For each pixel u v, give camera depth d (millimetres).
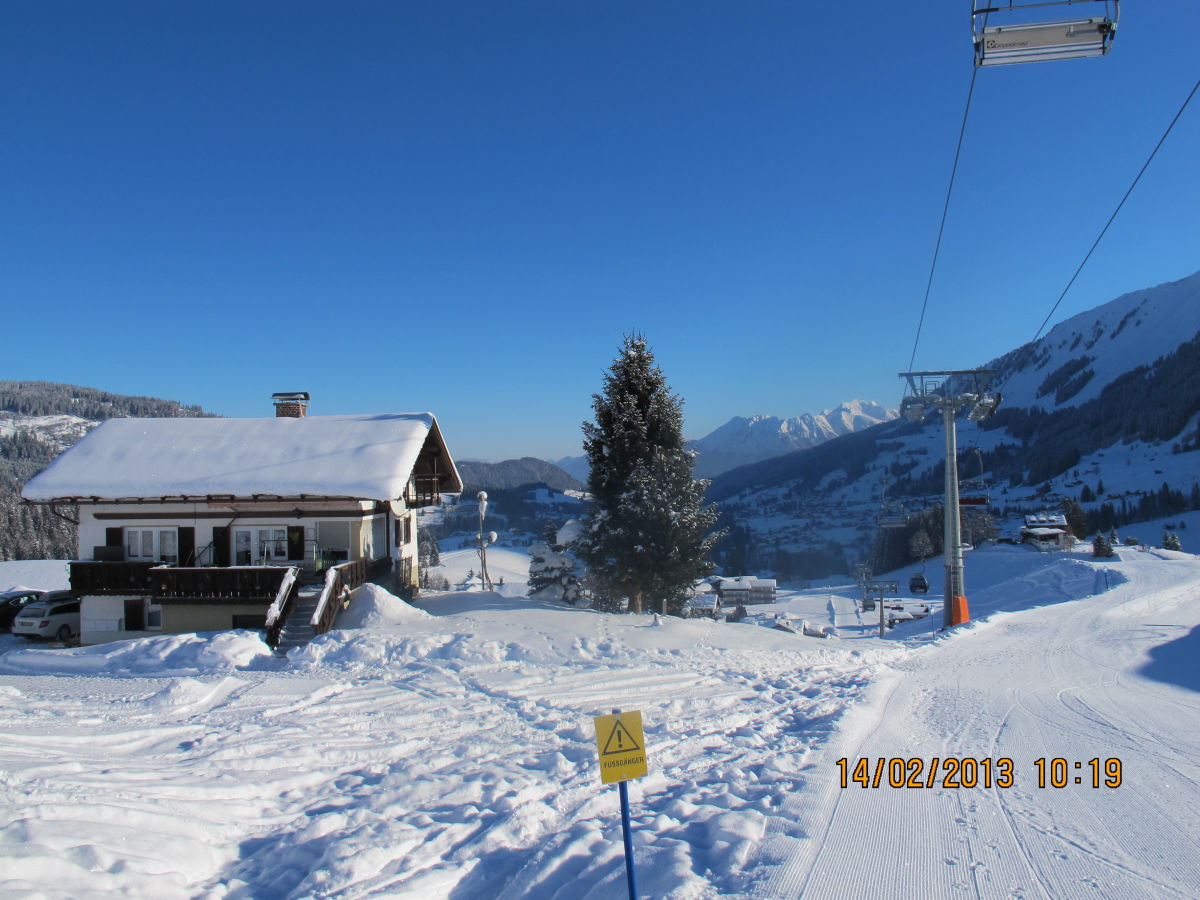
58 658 18406
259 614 23859
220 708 12328
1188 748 10359
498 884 6168
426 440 30734
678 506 25016
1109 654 20391
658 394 26438
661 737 11039
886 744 10430
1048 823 7324
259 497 23969
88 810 6750
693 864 6191
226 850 6840
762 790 8227
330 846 6594
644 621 22000
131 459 25984
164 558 25219
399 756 10078
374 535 27609
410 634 18672
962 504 42656
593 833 6918
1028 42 9008
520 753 10156
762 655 18922
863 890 5758
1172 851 6641
